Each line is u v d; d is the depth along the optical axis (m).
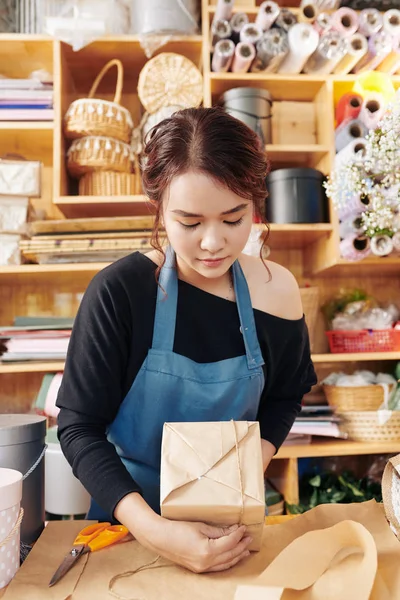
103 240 1.95
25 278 2.15
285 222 2.03
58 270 1.97
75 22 1.99
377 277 2.41
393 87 1.97
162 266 0.96
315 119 2.37
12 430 0.87
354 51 1.97
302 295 2.09
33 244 1.95
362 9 2.16
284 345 1.04
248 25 1.97
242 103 2.02
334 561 0.69
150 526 0.72
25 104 2.03
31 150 2.26
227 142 0.73
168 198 0.77
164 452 0.75
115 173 2.03
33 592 0.66
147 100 2.02
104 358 0.90
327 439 2.13
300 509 1.93
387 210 1.14
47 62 2.18
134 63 2.19
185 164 0.73
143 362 0.96
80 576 0.70
